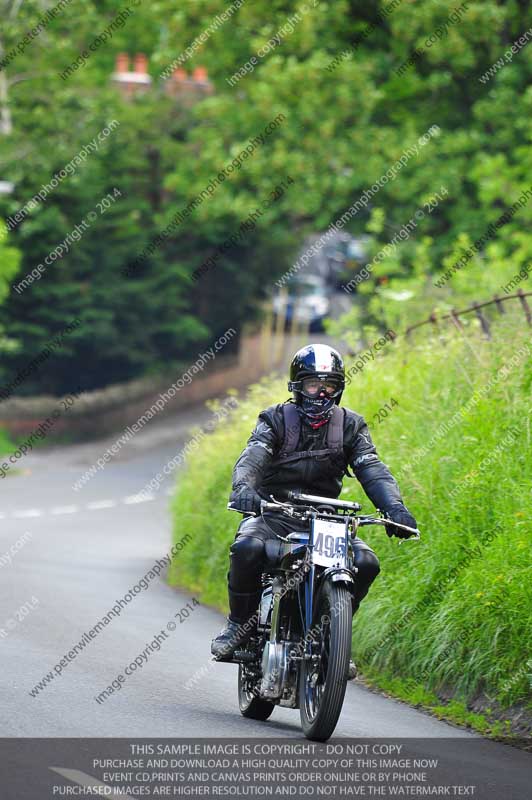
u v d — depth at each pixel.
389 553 30.80
